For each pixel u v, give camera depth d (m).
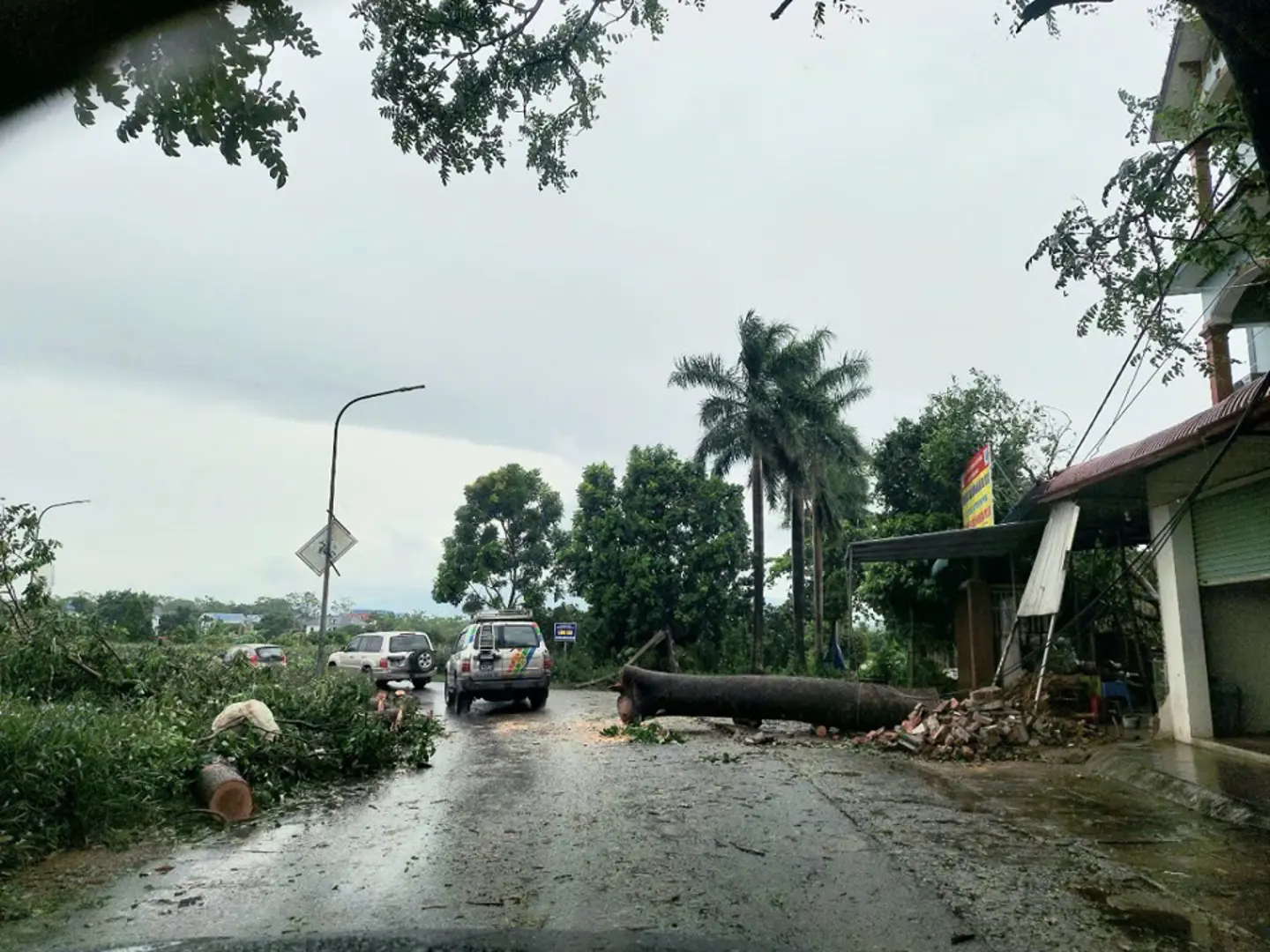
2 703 7.62
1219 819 7.18
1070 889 5.32
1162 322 8.60
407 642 24.95
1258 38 4.51
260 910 5.08
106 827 6.82
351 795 8.92
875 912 4.93
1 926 4.82
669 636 31.69
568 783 9.34
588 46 7.71
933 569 19.92
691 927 4.67
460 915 4.93
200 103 5.07
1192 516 11.02
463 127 7.55
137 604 34.66
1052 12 7.05
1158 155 8.26
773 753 11.70
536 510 43.47
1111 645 14.90
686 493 33.25
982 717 11.65
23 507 11.84
